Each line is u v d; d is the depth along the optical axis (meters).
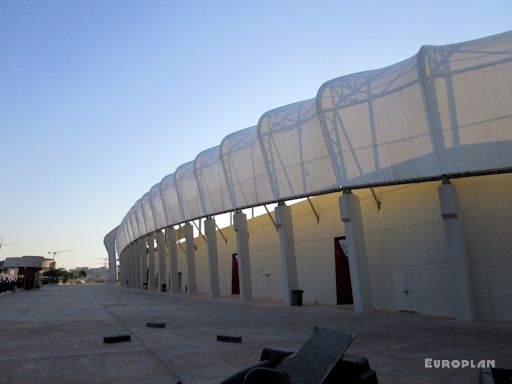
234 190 27.84
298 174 22.23
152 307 22.77
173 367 8.02
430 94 15.21
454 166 15.02
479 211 15.92
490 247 15.55
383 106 17.25
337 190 19.78
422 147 15.95
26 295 37.44
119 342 10.86
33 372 7.69
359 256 18.78
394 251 19.88
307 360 5.07
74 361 8.59
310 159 21.52
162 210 42.75
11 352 9.55
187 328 13.64
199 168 32.25
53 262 57.84
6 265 53.69
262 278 32.44
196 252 46.56
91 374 7.51
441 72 15.15
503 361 8.41
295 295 22.97
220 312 19.50
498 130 14.28
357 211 19.08
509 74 14.09
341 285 23.64
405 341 10.85
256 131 26.75
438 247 17.53
